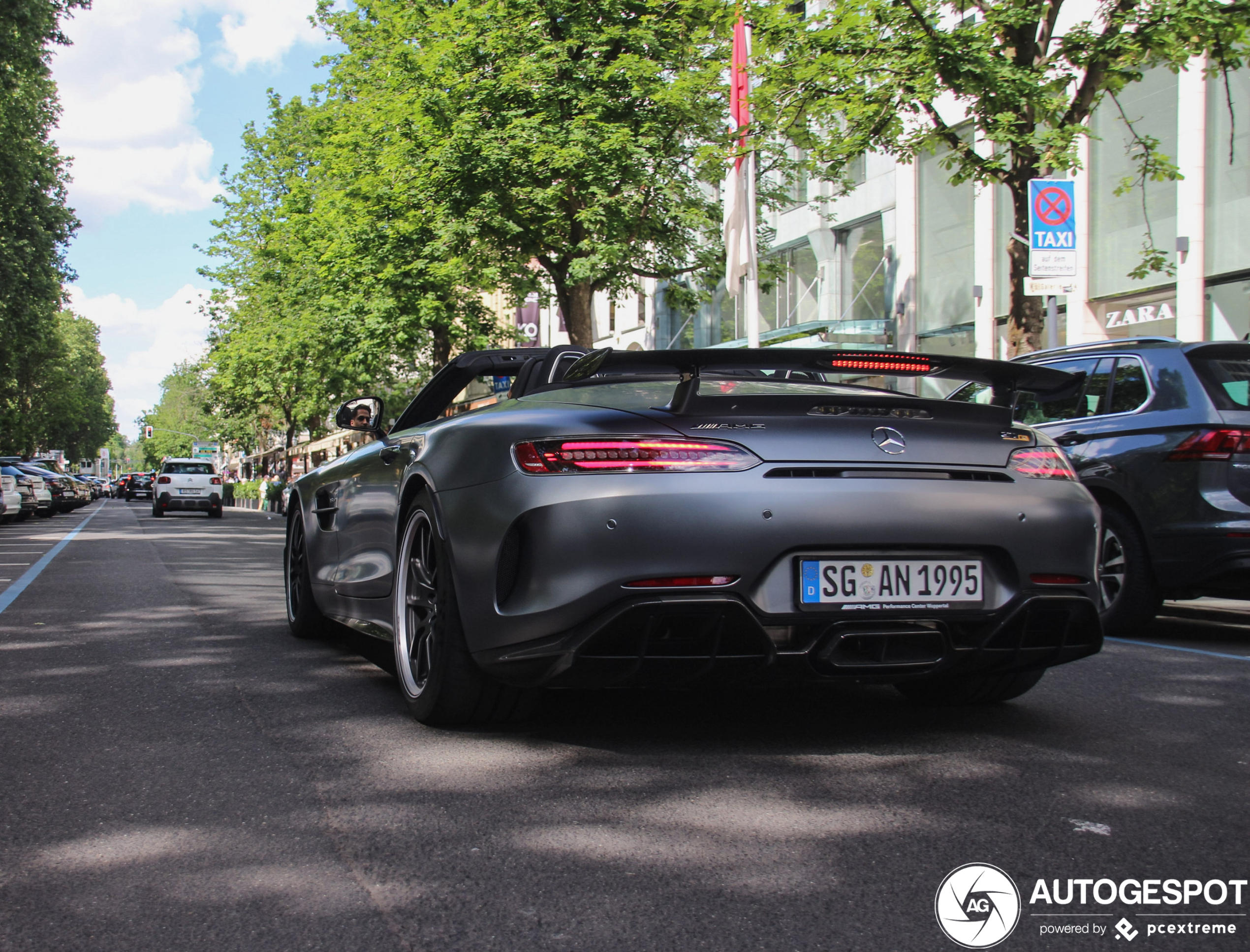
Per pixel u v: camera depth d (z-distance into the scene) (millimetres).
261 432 61000
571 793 3059
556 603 3195
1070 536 3500
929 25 10945
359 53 24906
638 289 23172
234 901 2291
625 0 20500
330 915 2215
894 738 3701
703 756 3467
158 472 34750
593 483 3211
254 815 2869
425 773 3270
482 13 19953
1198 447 6258
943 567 3357
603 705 4270
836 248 26547
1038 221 11398
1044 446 3641
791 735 3762
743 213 13758
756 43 12164
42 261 33188
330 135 25359
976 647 3410
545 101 20297
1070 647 3596
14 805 2963
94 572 11172
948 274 22656
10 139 31438
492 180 20234
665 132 20719
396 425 5207
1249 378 6523
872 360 3426
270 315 40188
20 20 25172
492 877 2416
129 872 2461
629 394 3664
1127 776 3225
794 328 25875
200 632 6469
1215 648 6078
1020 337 11695
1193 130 16141
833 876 2416
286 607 7789
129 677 4898
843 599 3246
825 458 3293
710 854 2557
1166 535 6371
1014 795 3027
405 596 4117
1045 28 11688
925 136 12148
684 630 3195
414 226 21453
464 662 3639
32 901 2295
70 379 78375
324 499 5645
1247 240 15484
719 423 3297
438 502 3730
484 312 25344
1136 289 17297
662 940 2088
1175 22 10656
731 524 3160
